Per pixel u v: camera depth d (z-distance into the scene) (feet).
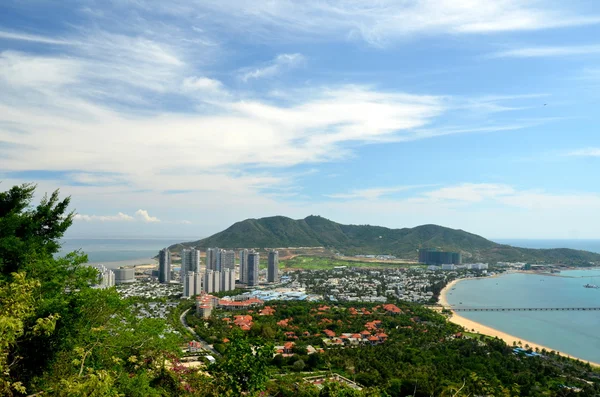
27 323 76.43
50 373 85.05
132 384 95.66
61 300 87.30
